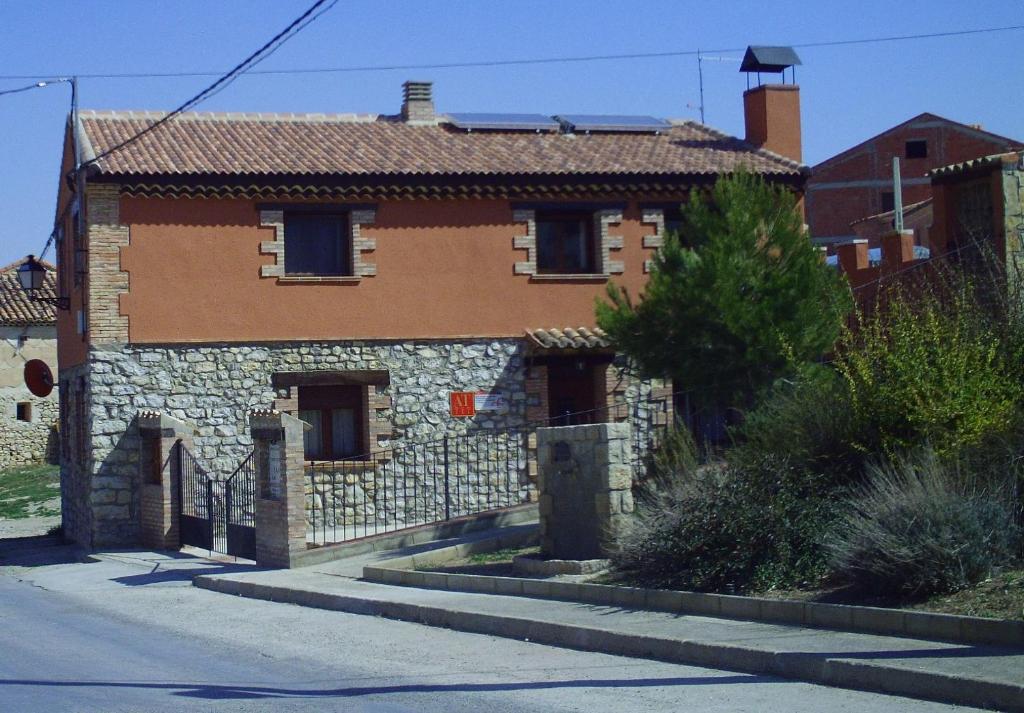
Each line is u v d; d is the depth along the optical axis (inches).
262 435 759.1
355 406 960.3
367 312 951.0
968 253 765.3
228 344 920.9
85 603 642.8
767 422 571.8
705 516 503.2
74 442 1035.3
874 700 337.4
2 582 785.6
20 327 1761.8
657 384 994.1
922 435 511.8
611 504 568.1
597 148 1063.0
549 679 392.5
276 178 917.2
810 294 683.4
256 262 927.7
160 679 405.7
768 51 1120.8
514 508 821.2
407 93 1100.5
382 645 475.8
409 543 773.3
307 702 362.0
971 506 435.8
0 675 418.3
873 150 2064.5
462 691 376.2
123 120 1021.8
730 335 678.5
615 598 507.5
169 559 820.6
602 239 996.6
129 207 902.4
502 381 975.6
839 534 473.4
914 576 424.8
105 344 897.5
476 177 958.4
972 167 780.6
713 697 353.4
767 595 463.8
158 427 877.2
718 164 1030.4
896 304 604.1
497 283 978.1
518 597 550.9
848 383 552.4
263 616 572.1
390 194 952.9
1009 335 552.1
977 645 370.0
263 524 767.1
